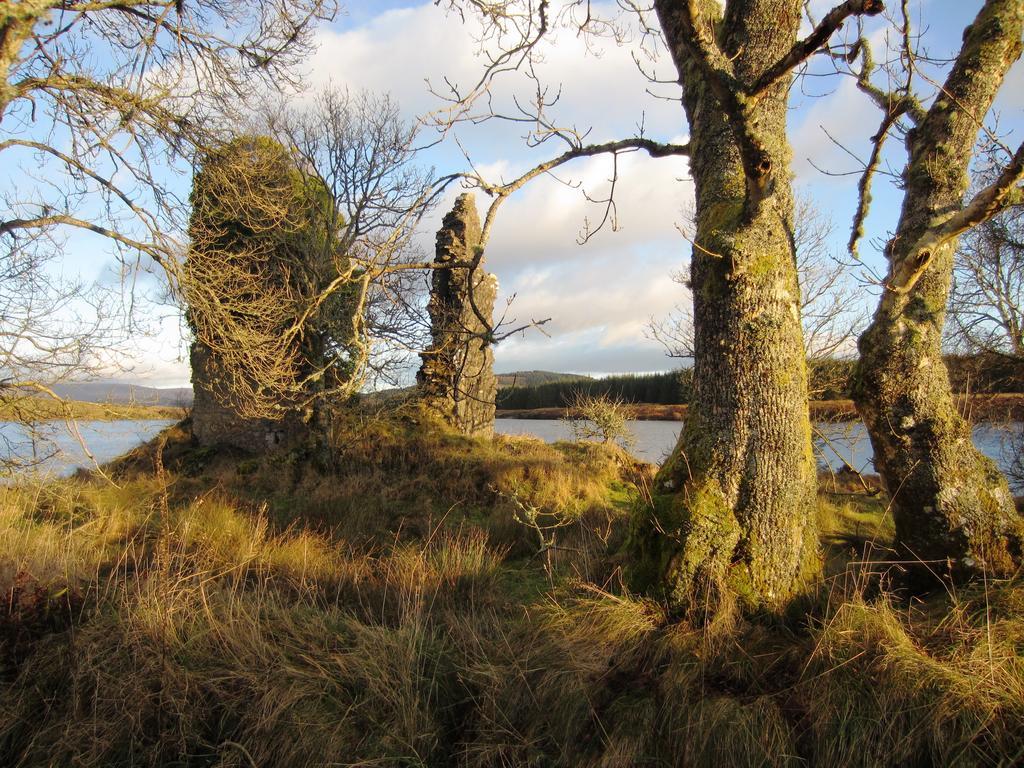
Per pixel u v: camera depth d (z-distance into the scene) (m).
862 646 3.56
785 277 4.25
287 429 14.27
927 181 4.43
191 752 3.62
